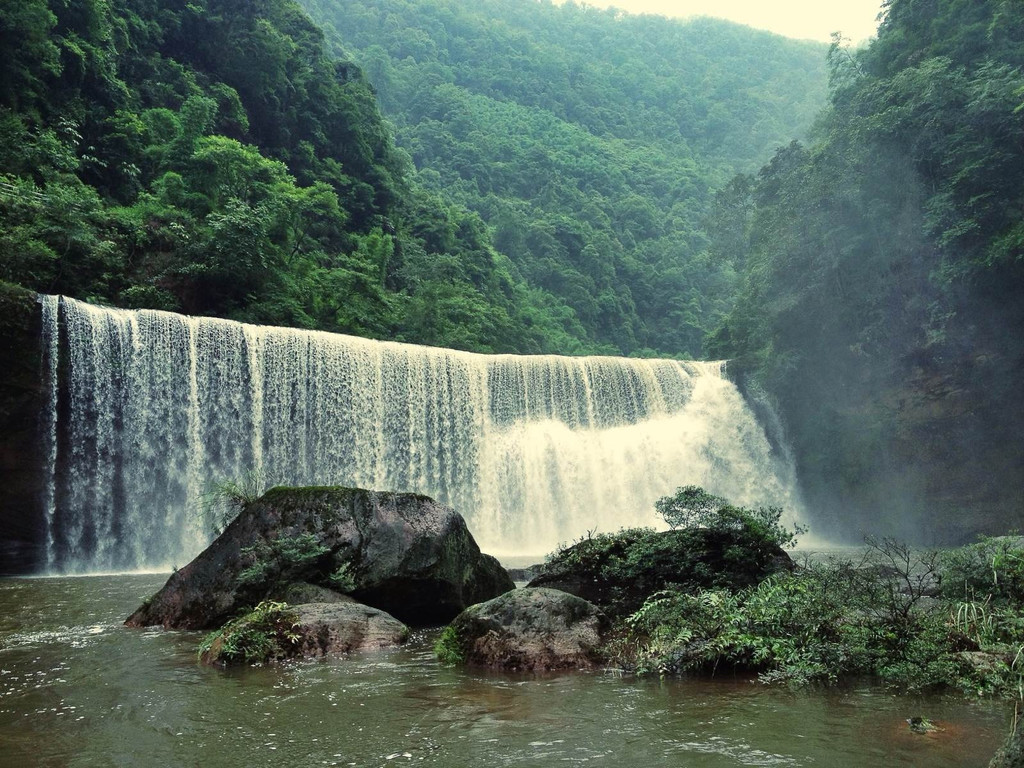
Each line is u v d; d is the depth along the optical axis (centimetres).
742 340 4109
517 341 5562
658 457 3391
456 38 14800
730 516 1094
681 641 723
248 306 3250
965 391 2800
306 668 723
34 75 3303
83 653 795
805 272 3334
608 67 16512
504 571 1173
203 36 4903
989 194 2566
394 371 2947
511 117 13012
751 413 3603
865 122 3002
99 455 2319
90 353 2316
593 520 3203
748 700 592
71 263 2752
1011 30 2898
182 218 3284
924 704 575
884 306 3047
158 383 2447
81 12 3612
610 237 10362
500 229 9144
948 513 2881
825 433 3341
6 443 2164
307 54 5662
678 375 3622
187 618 965
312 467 2711
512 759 451
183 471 2466
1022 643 693
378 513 1021
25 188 2736
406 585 989
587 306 8831
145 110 4028
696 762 441
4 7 3053
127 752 472
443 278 5312
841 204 3156
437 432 3003
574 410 3334
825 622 740
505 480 3095
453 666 730
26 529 2191
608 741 485
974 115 2639
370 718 545
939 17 3173
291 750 473
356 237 4881
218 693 620
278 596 934
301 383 2728
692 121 15200
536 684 653
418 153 10744
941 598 920
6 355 2155
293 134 5212
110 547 2320
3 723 538
